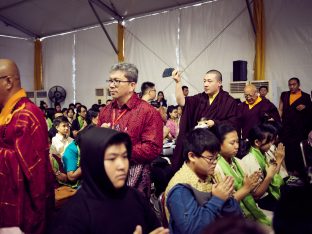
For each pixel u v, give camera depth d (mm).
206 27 7316
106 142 1117
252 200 2006
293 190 934
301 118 5078
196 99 3354
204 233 713
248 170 2373
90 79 10117
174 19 7902
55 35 11055
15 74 1794
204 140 1613
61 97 10789
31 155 1680
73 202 1173
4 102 1792
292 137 5055
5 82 1759
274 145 3117
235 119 3215
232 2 6863
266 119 4250
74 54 10516
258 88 5754
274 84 6133
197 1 7391
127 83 2096
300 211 876
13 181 1673
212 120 2982
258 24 6352
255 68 6492
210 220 1369
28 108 1753
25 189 1699
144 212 1322
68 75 10758
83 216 1135
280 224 899
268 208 2396
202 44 7414
